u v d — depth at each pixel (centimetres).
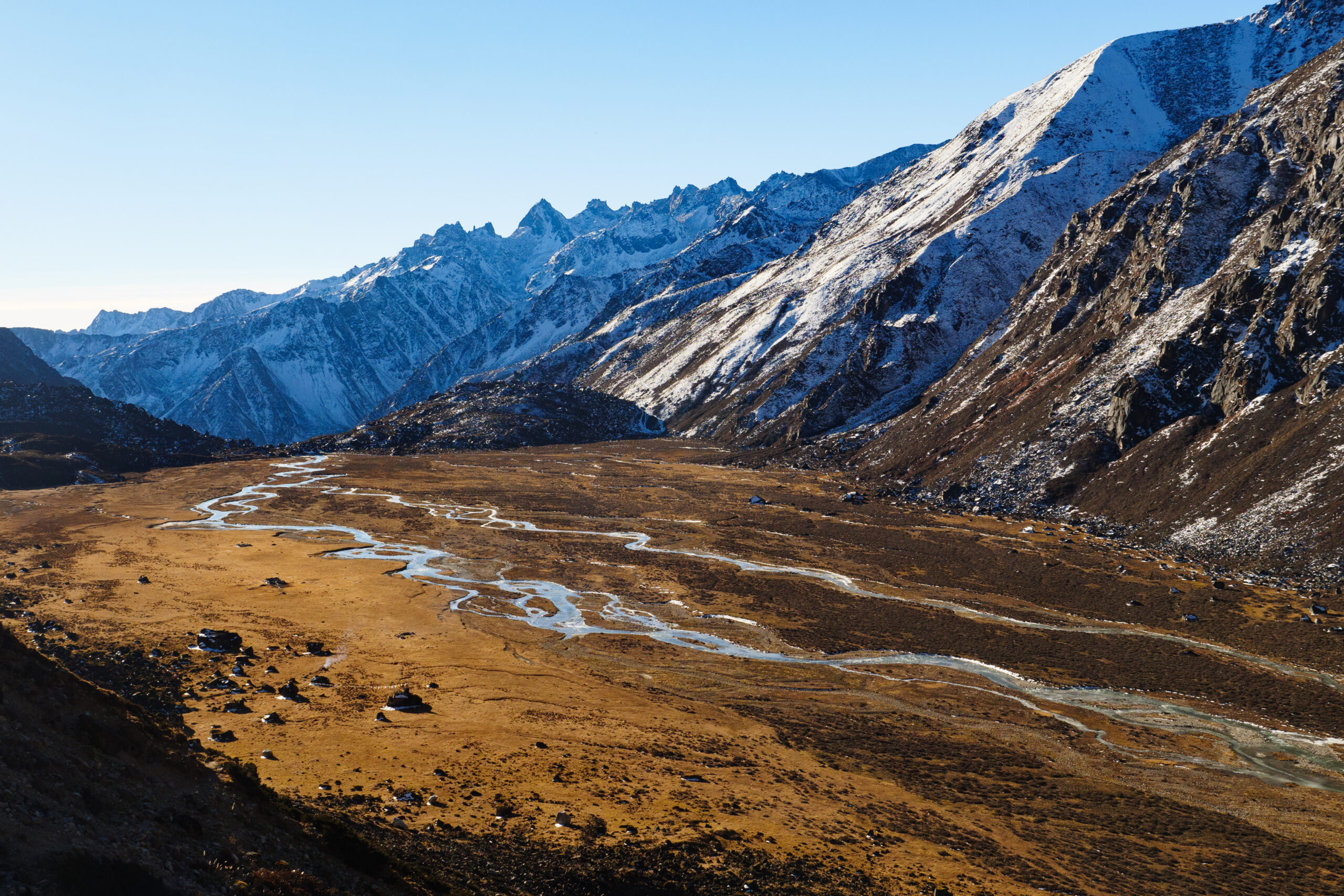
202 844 3531
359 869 4206
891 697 9731
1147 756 8219
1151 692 9881
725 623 12456
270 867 3634
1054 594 13662
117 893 2881
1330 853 6425
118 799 3541
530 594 13912
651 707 9081
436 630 11719
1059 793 7381
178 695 8550
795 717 9044
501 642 11262
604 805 6347
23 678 4053
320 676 9469
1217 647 11150
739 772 7369
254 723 7844
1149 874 5956
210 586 13488
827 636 11875
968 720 9094
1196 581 13412
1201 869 6097
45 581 13225
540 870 5081
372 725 7962
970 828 6556
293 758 6950
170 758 4219
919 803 6994
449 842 5353
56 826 3023
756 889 5097
